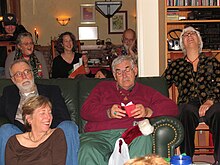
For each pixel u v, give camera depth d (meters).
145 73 4.74
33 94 3.31
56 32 10.59
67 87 3.67
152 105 3.33
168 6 4.93
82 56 5.05
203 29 5.25
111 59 6.11
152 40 4.73
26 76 3.28
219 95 3.77
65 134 2.62
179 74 3.95
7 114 3.28
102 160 2.94
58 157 2.56
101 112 3.25
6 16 6.11
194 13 5.05
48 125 2.59
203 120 3.60
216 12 5.04
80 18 10.65
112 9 9.43
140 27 4.72
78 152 2.93
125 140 2.88
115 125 3.20
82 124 3.59
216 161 3.48
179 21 4.97
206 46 5.24
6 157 2.54
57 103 3.32
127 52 5.49
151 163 1.22
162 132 3.08
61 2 10.55
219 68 3.86
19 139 2.59
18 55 4.59
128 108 3.13
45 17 10.52
